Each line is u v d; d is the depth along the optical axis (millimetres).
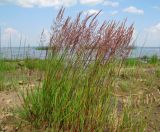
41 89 4074
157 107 4941
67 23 3855
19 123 4020
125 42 3586
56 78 3867
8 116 4230
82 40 3709
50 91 3896
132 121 3582
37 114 4023
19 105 4688
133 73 6570
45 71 3980
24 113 4125
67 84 3756
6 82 6137
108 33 3582
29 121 4051
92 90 3482
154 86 6746
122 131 3482
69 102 3664
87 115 3486
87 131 3463
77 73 3689
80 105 3525
